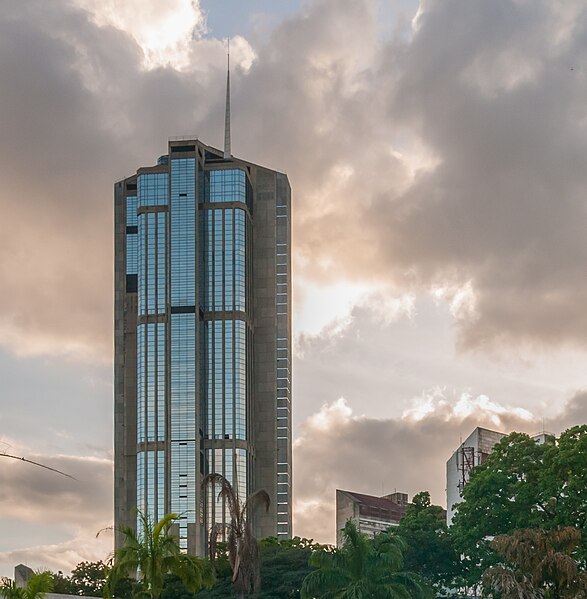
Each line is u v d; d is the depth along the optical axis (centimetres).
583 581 12494
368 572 12425
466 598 19025
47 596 14088
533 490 16612
